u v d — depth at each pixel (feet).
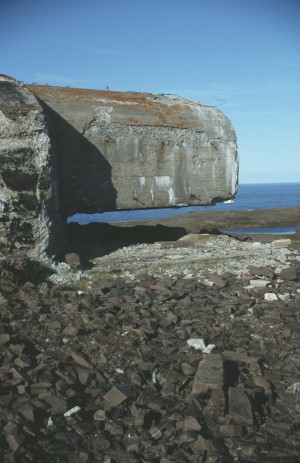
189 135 39.86
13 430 12.35
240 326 21.24
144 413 13.71
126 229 43.96
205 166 40.86
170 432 13.21
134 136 37.91
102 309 21.76
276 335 20.20
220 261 33.14
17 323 19.15
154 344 18.92
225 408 14.03
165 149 39.11
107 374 16.34
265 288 26.94
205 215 106.52
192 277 29.43
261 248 37.76
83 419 13.58
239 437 13.14
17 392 14.46
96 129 36.65
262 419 13.99
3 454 11.54
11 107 28.04
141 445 12.67
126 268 30.42
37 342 18.17
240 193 549.13
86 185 36.58
